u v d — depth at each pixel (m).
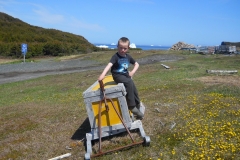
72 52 53.09
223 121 6.41
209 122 6.46
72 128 7.50
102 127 5.78
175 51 38.03
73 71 27.86
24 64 35.56
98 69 27.39
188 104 8.27
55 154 5.97
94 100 5.66
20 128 8.37
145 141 5.48
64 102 11.98
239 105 7.72
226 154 4.88
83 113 9.01
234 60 23.70
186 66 20.86
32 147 6.50
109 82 6.48
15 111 11.03
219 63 22.11
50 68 31.03
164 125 6.59
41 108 10.99
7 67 33.09
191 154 4.94
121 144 5.77
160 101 9.20
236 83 11.98
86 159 5.16
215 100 8.23
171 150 5.29
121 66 5.86
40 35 64.88
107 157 5.26
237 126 6.09
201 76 15.17
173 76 16.05
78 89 16.06
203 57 28.95
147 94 11.12
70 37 73.56
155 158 5.04
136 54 36.12
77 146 6.16
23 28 70.25
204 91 10.27
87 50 55.69
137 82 15.20
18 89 18.45
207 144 5.32
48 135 7.18
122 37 5.77
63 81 19.94
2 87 20.02
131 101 6.09
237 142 5.30
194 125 6.31
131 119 6.45
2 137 7.75
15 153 6.29
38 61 40.03
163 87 12.22
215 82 12.55
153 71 19.61
